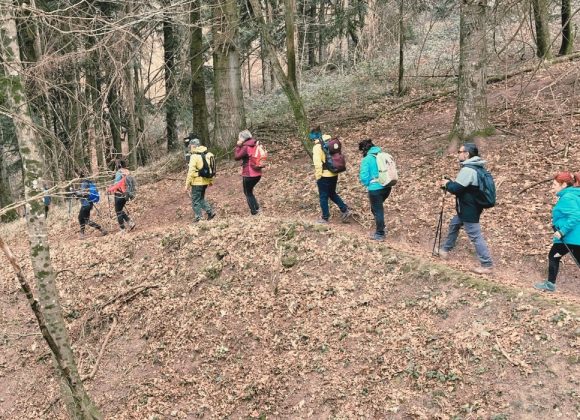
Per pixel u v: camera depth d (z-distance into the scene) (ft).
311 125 56.65
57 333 18.33
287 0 40.09
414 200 33.22
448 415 18.34
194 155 36.11
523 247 26.53
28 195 17.65
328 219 32.83
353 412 20.03
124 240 37.29
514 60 56.18
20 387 29.48
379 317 23.54
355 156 43.14
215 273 30.35
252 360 24.50
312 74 87.25
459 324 21.48
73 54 21.76
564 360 18.25
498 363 19.19
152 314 29.81
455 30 83.41
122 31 20.62
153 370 26.76
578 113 37.22
